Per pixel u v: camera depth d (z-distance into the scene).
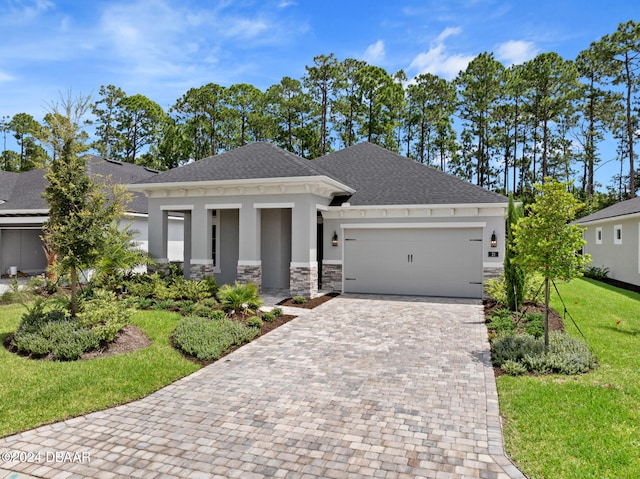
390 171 18.11
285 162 15.31
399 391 6.66
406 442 5.08
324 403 6.23
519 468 4.51
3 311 12.15
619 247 20.98
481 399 6.33
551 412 5.68
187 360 8.12
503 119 41.56
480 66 39.94
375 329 10.64
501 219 14.87
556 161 43.75
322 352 8.73
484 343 9.36
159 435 5.32
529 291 12.74
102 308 9.09
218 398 6.46
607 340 9.26
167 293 13.51
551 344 8.37
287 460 4.71
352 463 4.63
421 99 42.53
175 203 16.00
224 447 5.00
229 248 17.53
